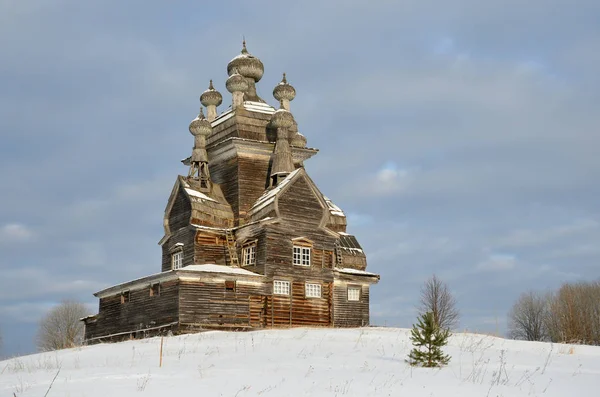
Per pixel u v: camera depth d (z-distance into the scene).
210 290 55.38
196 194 63.62
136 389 21.75
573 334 84.44
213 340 42.25
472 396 21.22
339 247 68.50
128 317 60.31
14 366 34.03
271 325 57.41
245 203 64.62
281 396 20.59
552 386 23.58
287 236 60.03
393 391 21.83
